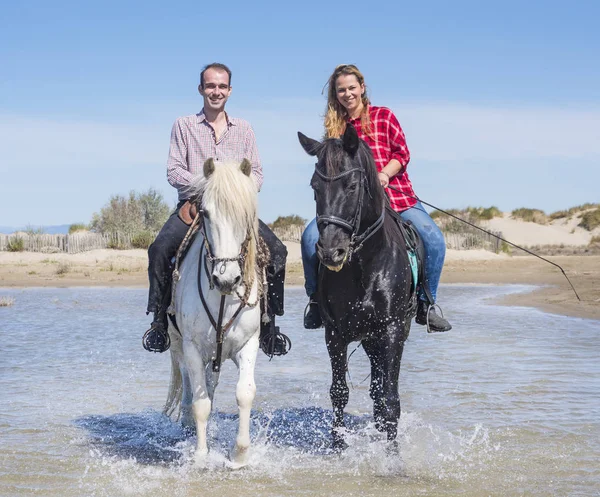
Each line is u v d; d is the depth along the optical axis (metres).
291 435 7.29
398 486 5.68
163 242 6.59
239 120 7.04
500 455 6.41
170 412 7.64
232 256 5.57
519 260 37.06
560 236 50.97
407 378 9.73
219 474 6.03
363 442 6.98
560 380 9.38
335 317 6.38
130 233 40.31
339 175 5.74
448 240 42.19
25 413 8.12
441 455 6.44
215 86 6.86
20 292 24.30
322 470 6.12
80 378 10.08
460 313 17.19
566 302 18.47
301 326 15.43
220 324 5.98
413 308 6.85
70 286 26.53
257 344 6.30
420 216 7.23
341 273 6.18
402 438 6.98
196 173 6.91
